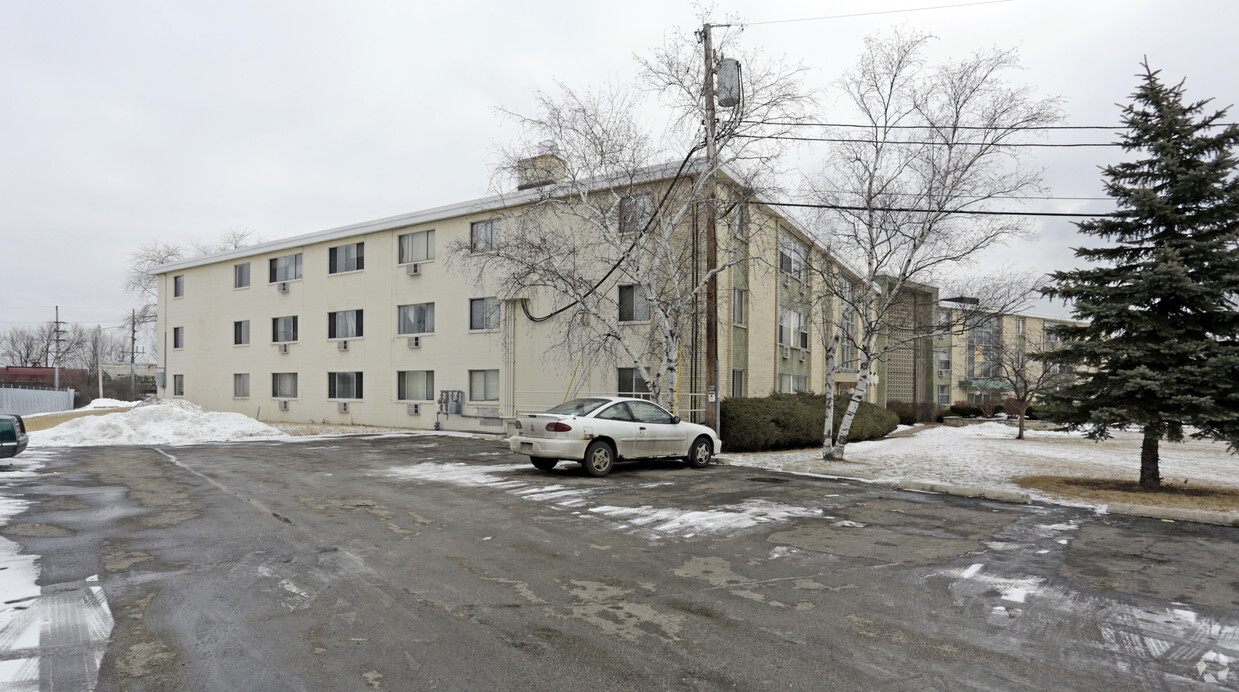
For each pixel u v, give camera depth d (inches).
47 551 273.6
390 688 154.7
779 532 321.4
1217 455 771.4
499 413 931.3
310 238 1171.3
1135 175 464.1
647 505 385.4
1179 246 441.4
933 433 1186.0
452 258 987.3
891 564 267.9
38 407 1572.3
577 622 198.5
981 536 319.3
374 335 1090.1
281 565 255.1
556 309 872.3
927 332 681.0
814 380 1206.9
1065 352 467.2
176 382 1427.2
